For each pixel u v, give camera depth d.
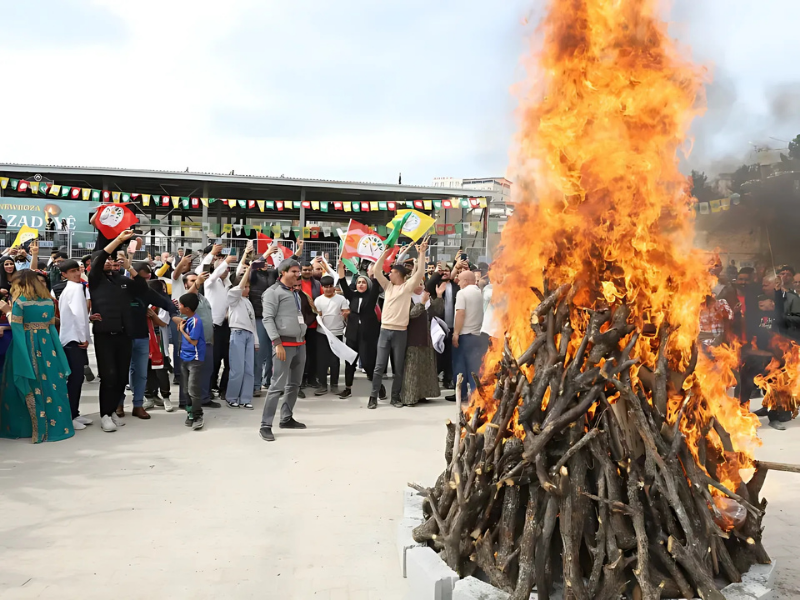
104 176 18.55
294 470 5.46
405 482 5.16
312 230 19.70
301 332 6.84
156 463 5.63
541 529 3.06
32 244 8.64
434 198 20.38
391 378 10.91
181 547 3.88
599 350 3.29
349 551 3.85
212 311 8.70
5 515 4.37
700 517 3.11
